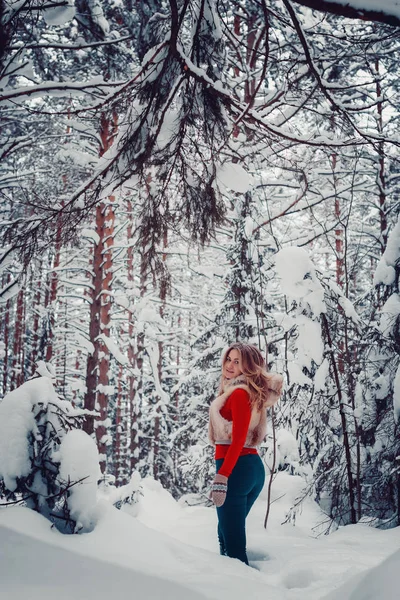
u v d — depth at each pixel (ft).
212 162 11.76
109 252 45.96
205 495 30.53
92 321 44.52
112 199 41.68
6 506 10.01
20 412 9.98
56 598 5.57
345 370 18.02
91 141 43.19
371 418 17.03
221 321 32.55
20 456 9.70
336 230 33.65
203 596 6.18
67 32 20.84
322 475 16.61
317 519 17.49
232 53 22.21
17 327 66.85
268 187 33.55
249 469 10.27
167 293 13.66
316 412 16.71
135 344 53.16
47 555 7.02
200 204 12.19
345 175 35.22
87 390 43.78
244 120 12.35
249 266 28.96
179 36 10.71
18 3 11.67
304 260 16.83
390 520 15.43
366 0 8.10
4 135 33.01
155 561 7.71
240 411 10.14
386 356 17.54
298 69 14.67
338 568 8.66
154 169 12.73
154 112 11.19
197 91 11.03
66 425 10.48
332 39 21.62
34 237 13.30
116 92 11.71
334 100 12.05
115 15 20.11
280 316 20.79
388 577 4.77
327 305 17.34
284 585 8.20
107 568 6.79
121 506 21.18
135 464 56.70
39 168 40.55
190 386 36.45
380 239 36.68
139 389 58.03
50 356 52.42
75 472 9.36
